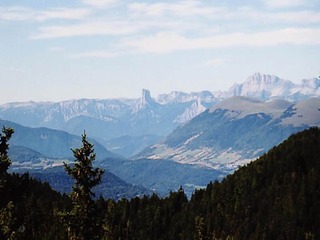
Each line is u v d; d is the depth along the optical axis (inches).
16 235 2155.5
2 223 2165.4
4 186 2198.6
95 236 2449.6
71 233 2432.3
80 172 2433.6
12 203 2193.7
